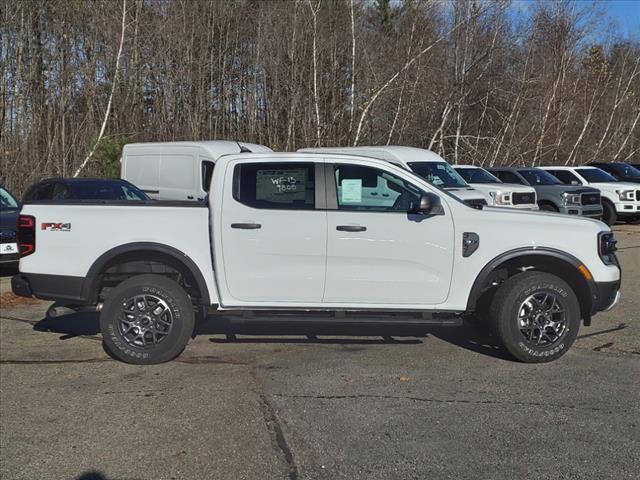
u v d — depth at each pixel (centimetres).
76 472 381
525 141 2834
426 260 580
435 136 2494
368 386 530
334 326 732
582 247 586
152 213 586
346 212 578
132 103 2230
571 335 587
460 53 2495
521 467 384
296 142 2338
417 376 557
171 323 586
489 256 580
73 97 2158
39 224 589
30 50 2133
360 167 587
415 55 2378
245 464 390
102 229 584
